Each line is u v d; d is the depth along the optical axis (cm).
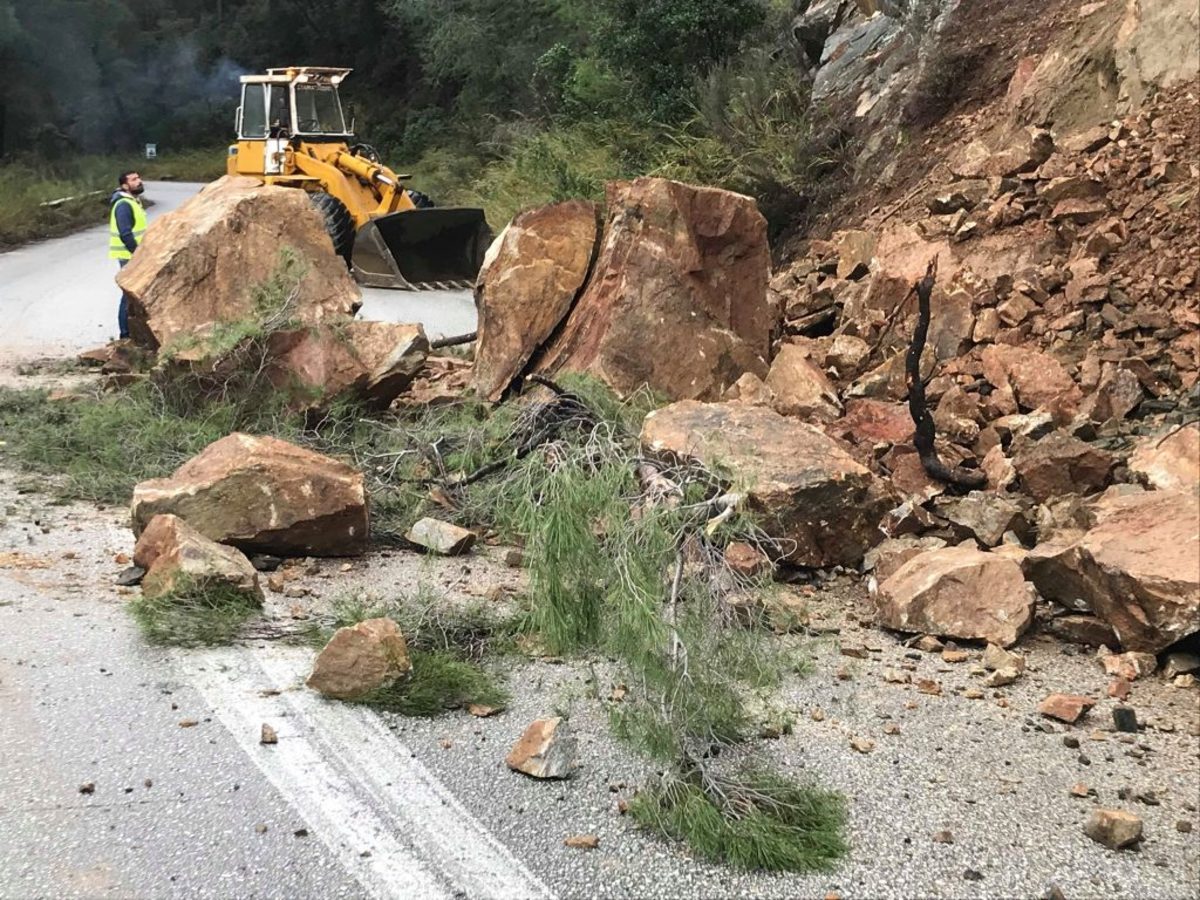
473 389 790
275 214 825
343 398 750
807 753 390
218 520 552
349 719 410
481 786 368
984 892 317
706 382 742
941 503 590
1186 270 717
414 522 614
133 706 413
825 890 318
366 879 317
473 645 469
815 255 1003
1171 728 412
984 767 384
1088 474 583
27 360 1064
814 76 1430
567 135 1592
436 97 3697
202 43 5178
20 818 341
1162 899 314
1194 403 639
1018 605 482
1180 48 855
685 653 361
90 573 545
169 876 316
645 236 751
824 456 561
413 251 1512
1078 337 725
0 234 2345
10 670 438
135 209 1109
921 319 604
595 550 390
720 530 410
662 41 1516
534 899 311
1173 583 447
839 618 512
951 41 1172
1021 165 889
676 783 352
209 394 754
